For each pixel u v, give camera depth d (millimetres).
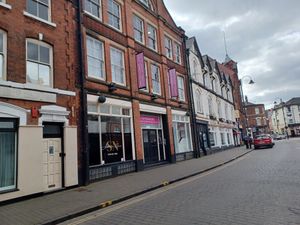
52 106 11500
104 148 14586
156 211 7426
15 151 10141
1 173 9734
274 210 6617
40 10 12078
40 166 10633
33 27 11438
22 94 10477
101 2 16234
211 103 33562
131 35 18203
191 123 25328
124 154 15875
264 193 8445
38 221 7043
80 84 13312
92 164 13664
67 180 11781
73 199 9531
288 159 17734
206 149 27984
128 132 16578
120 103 16047
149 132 19203
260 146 33094
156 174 14656
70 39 13102
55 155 11688
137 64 18156
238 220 6070
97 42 15430
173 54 24500
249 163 17656
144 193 10266
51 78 11891
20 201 9750
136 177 13992
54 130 11844
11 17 10656
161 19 22688
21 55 10781
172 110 22125
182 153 22656
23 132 10305
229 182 10914
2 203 9305
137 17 19953
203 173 14727
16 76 10477
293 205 6938
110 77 15703
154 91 20484
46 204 8977
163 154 20391
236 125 45719
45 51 11922
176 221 6336
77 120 12844
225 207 7188
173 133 21812
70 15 13320
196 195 8984
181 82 25359
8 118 10086
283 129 100938
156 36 22078
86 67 14117
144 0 21328
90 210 8125
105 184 12469
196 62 29750
